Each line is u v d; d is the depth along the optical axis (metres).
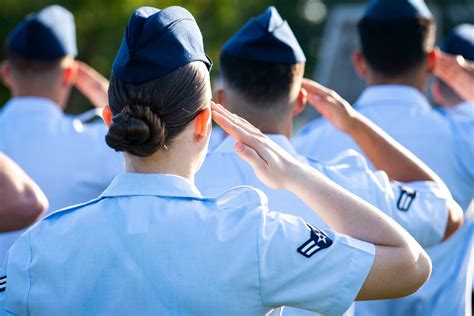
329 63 29.69
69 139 7.95
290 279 4.32
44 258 4.41
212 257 4.33
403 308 7.58
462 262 7.79
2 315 4.49
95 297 4.35
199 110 4.44
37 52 8.12
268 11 6.07
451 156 7.79
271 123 5.84
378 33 7.98
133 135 4.26
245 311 4.33
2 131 8.01
